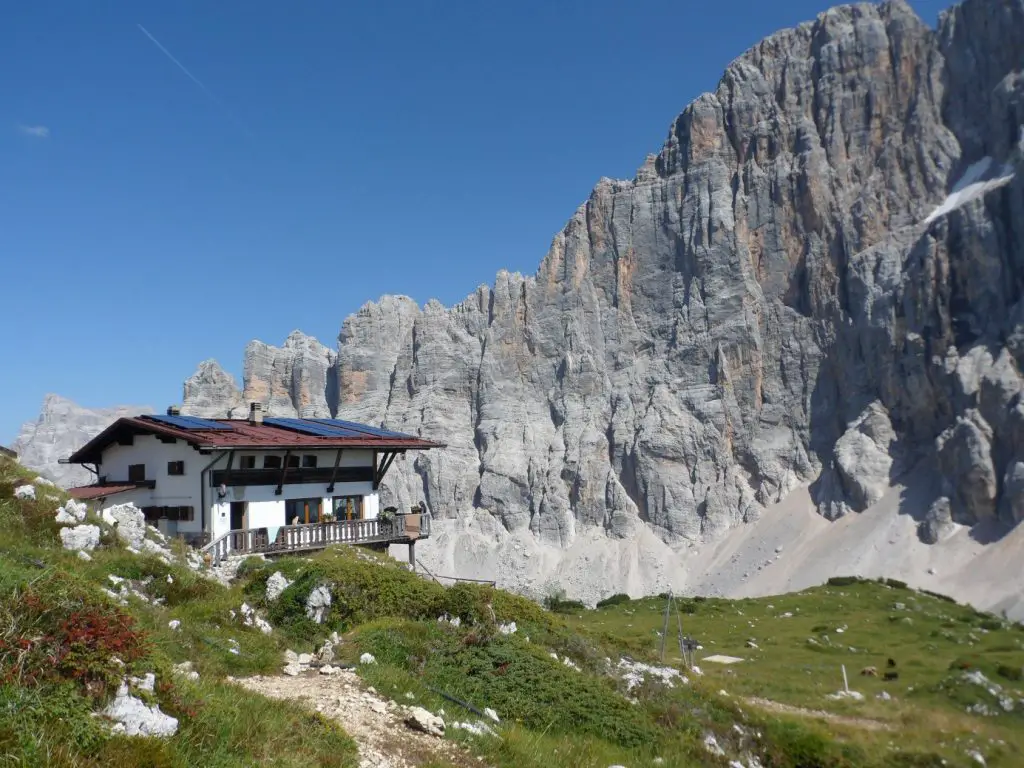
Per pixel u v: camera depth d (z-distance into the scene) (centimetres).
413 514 4841
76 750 830
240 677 1594
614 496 15438
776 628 6172
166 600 2141
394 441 4916
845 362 14675
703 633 6012
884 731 3212
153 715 955
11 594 992
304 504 4584
